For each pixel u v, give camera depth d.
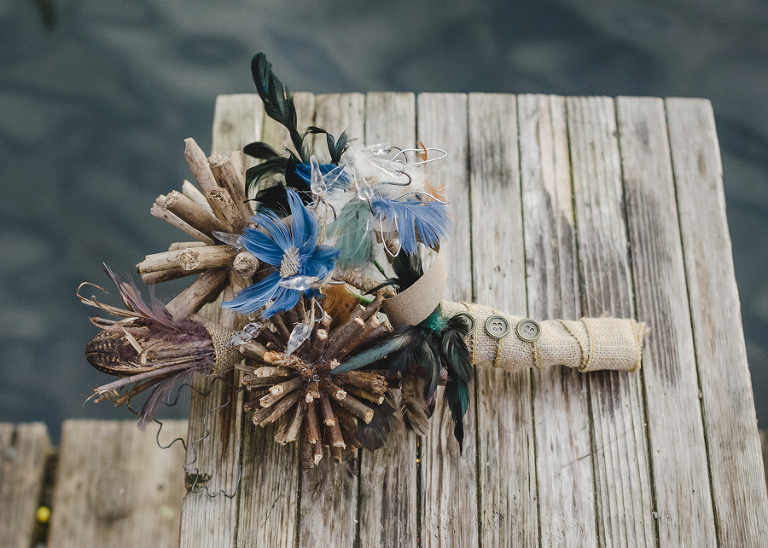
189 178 1.77
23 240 1.73
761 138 1.76
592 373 1.28
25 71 1.80
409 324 1.18
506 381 1.27
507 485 1.25
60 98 1.79
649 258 1.32
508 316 1.24
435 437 1.26
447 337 1.19
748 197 1.73
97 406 1.70
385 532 1.24
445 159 1.35
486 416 1.26
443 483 1.25
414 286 1.17
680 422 1.27
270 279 1.15
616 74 1.80
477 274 1.31
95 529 1.55
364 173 1.17
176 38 1.85
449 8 1.88
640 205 1.34
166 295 1.22
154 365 1.17
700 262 1.32
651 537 1.24
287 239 1.14
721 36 1.82
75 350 1.71
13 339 1.70
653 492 1.25
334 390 1.16
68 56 1.82
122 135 1.78
